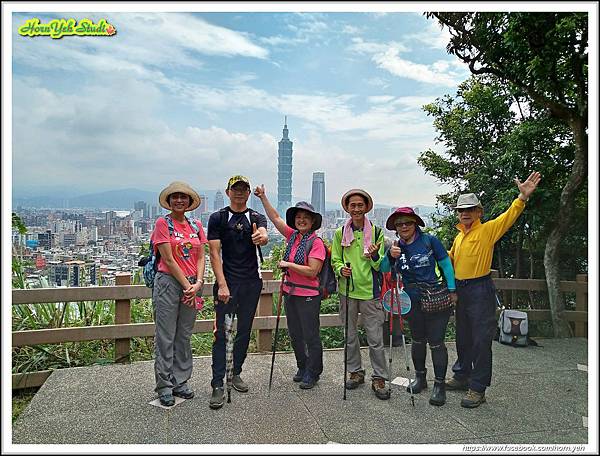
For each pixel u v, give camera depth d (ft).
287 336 16.89
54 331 13.19
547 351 15.76
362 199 11.75
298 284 11.81
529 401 11.46
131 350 15.31
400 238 11.54
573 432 9.80
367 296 11.69
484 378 11.10
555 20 14.94
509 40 15.51
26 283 14.71
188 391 11.46
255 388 12.14
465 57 17.71
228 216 11.37
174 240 10.98
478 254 11.34
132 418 10.32
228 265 11.46
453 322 18.94
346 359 11.59
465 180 21.13
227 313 11.32
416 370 11.92
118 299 13.92
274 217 12.56
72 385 12.25
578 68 16.02
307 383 12.10
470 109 20.84
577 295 17.93
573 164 17.15
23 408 11.83
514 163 18.20
